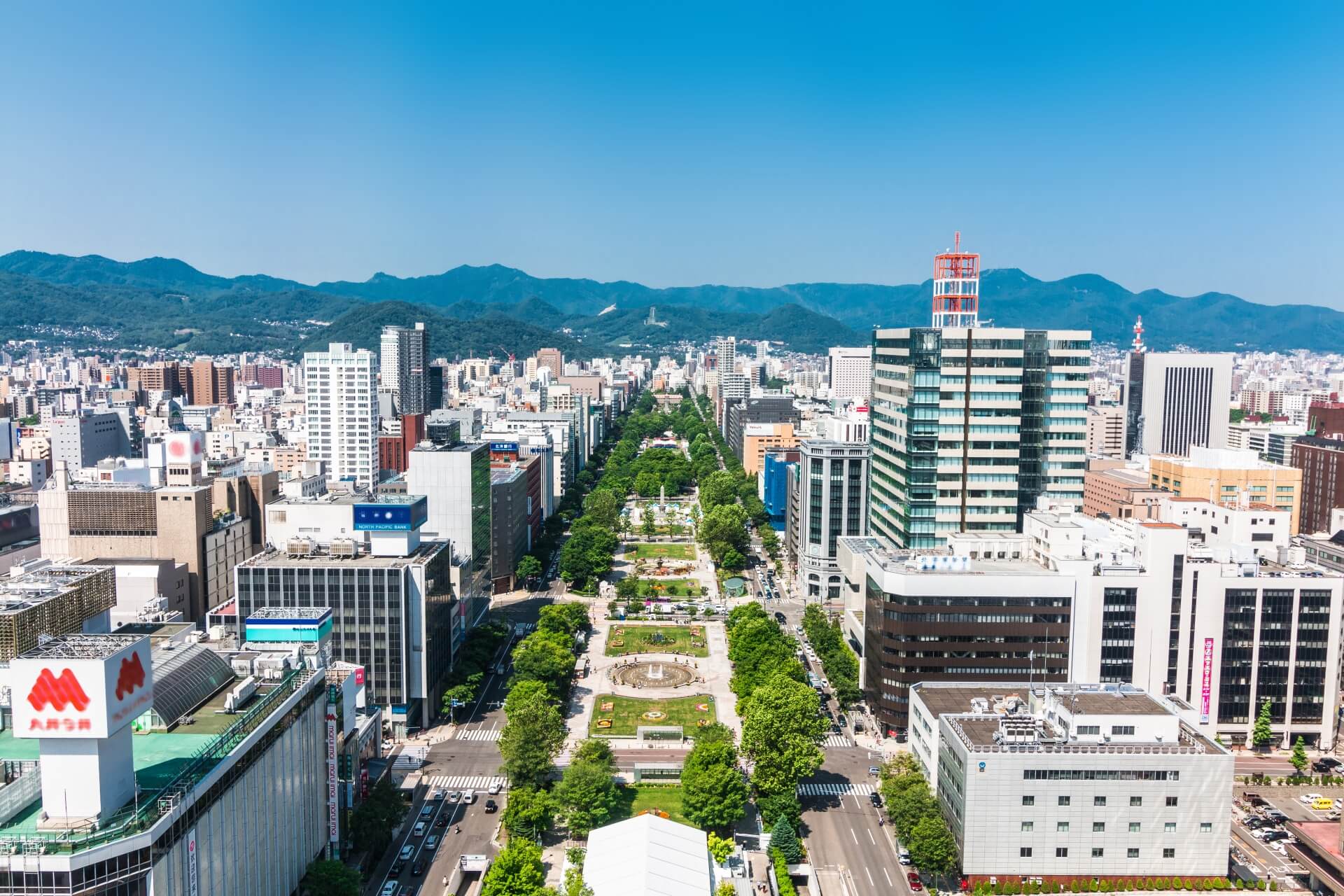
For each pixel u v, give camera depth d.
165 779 158.75
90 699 140.88
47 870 135.25
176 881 150.25
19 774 165.88
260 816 181.62
